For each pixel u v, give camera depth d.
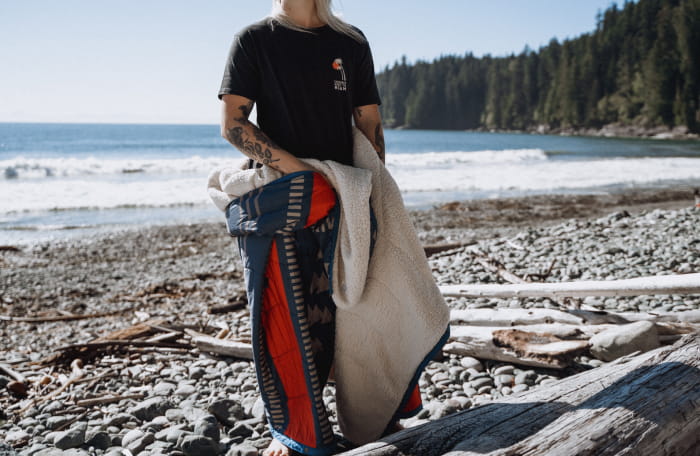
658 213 8.88
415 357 2.25
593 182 22.20
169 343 4.55
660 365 2.20
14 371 4.02
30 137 86.56
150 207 16.62
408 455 1.75
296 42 2.12
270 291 2.26
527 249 6.94
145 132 117.50
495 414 1.93
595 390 2.05
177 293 7.39
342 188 2.10
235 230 2.22
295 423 2.33
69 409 3.29
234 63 2.11
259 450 2.63
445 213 14.57
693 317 3.36
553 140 89.31
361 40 2.30
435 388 3.28
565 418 1.83
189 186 20.38
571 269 5.65
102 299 7.30
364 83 2.36
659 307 4.25
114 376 3.93
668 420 1.84
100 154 46.28
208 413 3.06
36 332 5.80
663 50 113.44
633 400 1.92
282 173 2.13
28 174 24.20
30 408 3.38
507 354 3.42
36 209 15.91
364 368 2.36
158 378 3.86
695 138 101.69
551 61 154.88
